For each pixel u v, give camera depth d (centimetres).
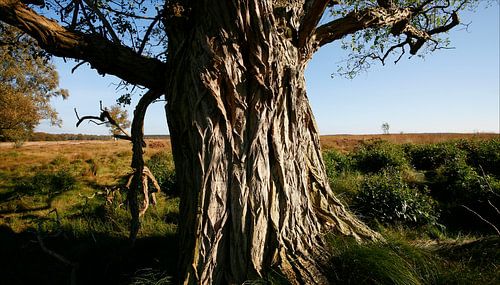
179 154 411
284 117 402
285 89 400
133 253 545
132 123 459
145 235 651
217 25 375
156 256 521
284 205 394
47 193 1116
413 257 405
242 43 382
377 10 461
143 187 518
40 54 445
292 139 412
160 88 441
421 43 575
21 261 620
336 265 383
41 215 928
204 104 376
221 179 375
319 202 451
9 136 3014
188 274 360
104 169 1697
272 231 382
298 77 415
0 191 1191
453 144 1692
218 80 379
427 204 728
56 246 679
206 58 374
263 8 373
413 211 700
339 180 1014
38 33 354
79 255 591
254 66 380
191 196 385
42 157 2378
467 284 366
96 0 483
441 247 466
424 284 371
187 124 386
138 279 413
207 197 371
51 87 3038
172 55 406
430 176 1184
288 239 389
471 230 692
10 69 2622
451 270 391
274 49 381
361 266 367
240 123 382
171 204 954
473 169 1074
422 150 1573
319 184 459
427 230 655
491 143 1484
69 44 369
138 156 457
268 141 393
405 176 1115
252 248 369
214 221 368
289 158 405
